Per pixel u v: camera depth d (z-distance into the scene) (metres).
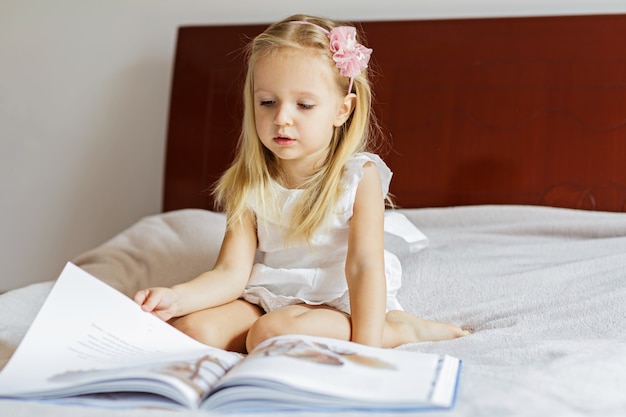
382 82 2.12
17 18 2.50
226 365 0.99
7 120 2.50
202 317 1.23
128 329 1.08
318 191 1.35
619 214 1.83
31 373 0.93
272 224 1.38
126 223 2.45
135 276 1.69
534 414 0.83
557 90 2.01
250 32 2.25
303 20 1.36
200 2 2.38
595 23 2.01
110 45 2.45
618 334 1.25
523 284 1.51
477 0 2.17
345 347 1.00
